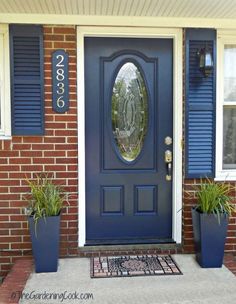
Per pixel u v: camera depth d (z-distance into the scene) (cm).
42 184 334
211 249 319
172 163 363
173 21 340
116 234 364
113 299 268
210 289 283
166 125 362
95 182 360
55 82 337
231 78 366
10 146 337
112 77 356
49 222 307
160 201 367
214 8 313
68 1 295
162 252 355
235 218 359
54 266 312
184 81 348
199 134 350
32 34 330
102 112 358
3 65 336
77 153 345
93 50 353
